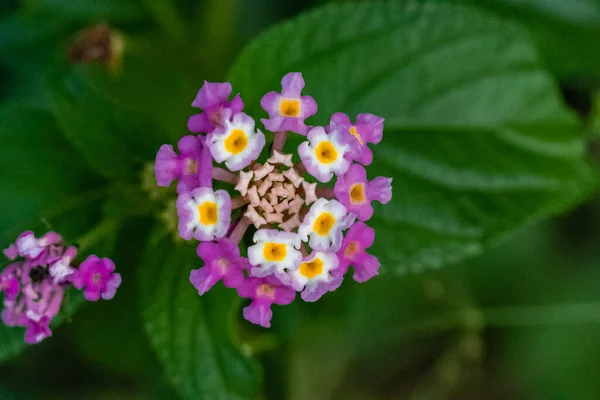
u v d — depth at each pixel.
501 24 0.32
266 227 0.29
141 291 0.31
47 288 0.29
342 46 0.32
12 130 0.32
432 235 0.32
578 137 0.33
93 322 0.35
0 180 0.31
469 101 0.32
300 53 0.32
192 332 0.31
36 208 0.31
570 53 0.35
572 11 0.35
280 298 0.29
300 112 0.28
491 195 0.32
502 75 0.32
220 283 0.30
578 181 0.33
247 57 0.31
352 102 0.32
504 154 0.32
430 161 0.32
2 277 0.29
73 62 0.33
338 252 0.28
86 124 0.31
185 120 0.35
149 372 0.35
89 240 0.31
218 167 0.30
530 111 0.32
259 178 0.28
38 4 0.35
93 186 0.32
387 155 0.32
